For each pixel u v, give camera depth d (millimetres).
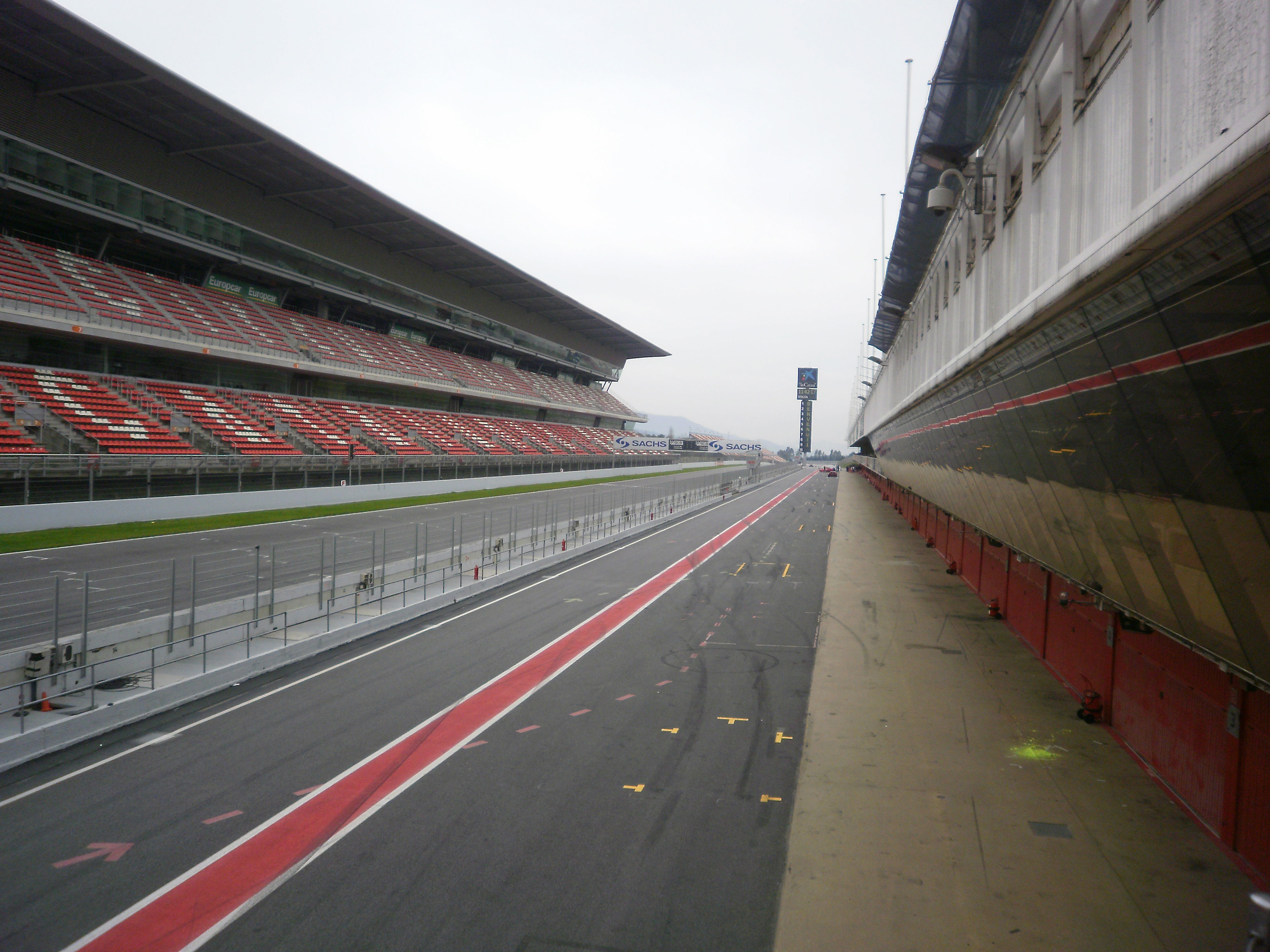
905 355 19312
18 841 7480
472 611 18750
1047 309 6094
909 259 15016
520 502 42969
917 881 6656
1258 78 3240
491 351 75000
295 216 47344
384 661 14188
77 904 6402
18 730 9617
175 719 11000
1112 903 6266
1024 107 7027
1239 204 3527
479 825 7840
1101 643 10773
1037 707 11352
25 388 29500
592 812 8125
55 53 30453
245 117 35938
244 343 40375
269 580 19094
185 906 6395
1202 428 4863
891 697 11891
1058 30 6039
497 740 10234
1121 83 5012
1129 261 4602
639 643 15602
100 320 32938
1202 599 5984
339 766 9352
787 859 7098
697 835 7602
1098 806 8078
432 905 6402
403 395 55312
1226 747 7168
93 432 29703
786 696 12078
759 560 27328
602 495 47000
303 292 51000
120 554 21781
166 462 29859
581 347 90000
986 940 5797
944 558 26250
